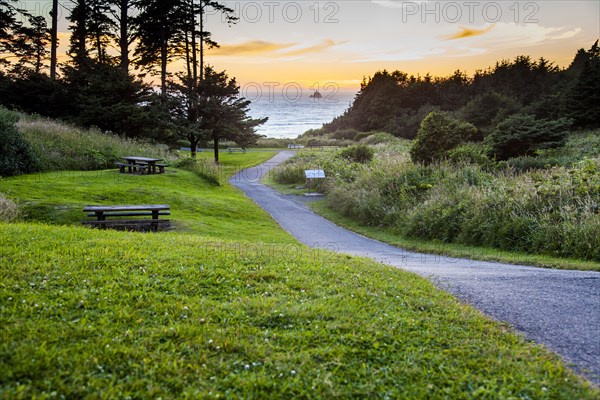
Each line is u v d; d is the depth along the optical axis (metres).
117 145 24.56
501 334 4.92
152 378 3.62
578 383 3.84
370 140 55.44
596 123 41.22
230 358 4.02
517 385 3.78
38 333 4.12
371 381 3.76
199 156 40.81
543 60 77.88
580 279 7.59
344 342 4.43
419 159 21.45
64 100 30.81
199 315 4.84
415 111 73.62
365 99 80.31
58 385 3.40
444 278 7.66
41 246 7.05
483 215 11.77
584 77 41.53
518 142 27.05
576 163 16.86
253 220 15.66
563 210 10.91
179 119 34.00
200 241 8.92
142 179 19.05
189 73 36.84
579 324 5.36
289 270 6.79
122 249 7.29
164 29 39.38
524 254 10.25
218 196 19.08
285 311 5.06
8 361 3.61
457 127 24.59
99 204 14.21
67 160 20.52
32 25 42.22
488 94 49.72
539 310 5.87
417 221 12.97
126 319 4.65
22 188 14.57
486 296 6.50
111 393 3.37
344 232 14.38
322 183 23.47
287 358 4.05
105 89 29.59
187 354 4.05
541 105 46.88
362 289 6.12
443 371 3.95
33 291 5.12
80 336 4.18
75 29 40.56
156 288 5.59
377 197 15.61
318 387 3.61
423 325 4.99
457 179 15.48
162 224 12.58
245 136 37.53
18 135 18.11
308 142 59.59
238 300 5.37
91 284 5.49
